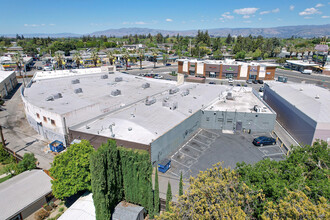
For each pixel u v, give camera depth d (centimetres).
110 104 5450
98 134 3750
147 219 2808
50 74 8188
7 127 5478
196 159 3966
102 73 8775
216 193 2059
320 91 5500
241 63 11281
